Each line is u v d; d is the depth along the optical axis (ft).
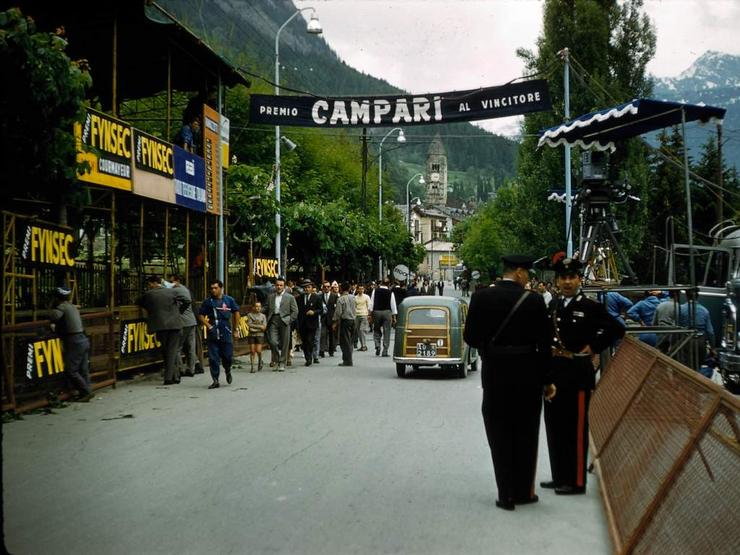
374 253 147.95
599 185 46.78
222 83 71.31
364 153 155.63
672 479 15.57
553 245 113.91
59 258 41.42
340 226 112.47
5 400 35.63
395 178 609.01
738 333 46.47
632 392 24.84
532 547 17.66
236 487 22.94
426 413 38.32
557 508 21.29
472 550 17.37
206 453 27.96
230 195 81.82
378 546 17.54
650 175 118.42
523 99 71.26
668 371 19.84
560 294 23.48
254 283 83.46
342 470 25.35
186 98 94.48
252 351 60.64
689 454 15.19
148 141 54.19
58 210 42.50
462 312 58.70
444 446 29.63
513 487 21.54
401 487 23.17
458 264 436.35
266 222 85.10
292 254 111.55
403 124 73.00
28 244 38.55
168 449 28.71
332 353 79.77
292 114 73.97
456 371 62.08
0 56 33.83
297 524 19.20
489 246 268.82
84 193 40.65
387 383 52.85
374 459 27.14
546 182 113.91
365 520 19.62
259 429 33.22
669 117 41.39
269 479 23.98
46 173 37.70
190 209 63.21
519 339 21.43
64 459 26.89
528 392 21.38
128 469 25.31
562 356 22.99
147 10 52.75
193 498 21.67
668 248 43.32
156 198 55.67
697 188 121.08
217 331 49.85
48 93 35.32
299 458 27.17
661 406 19.03
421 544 17.74
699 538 12.87
